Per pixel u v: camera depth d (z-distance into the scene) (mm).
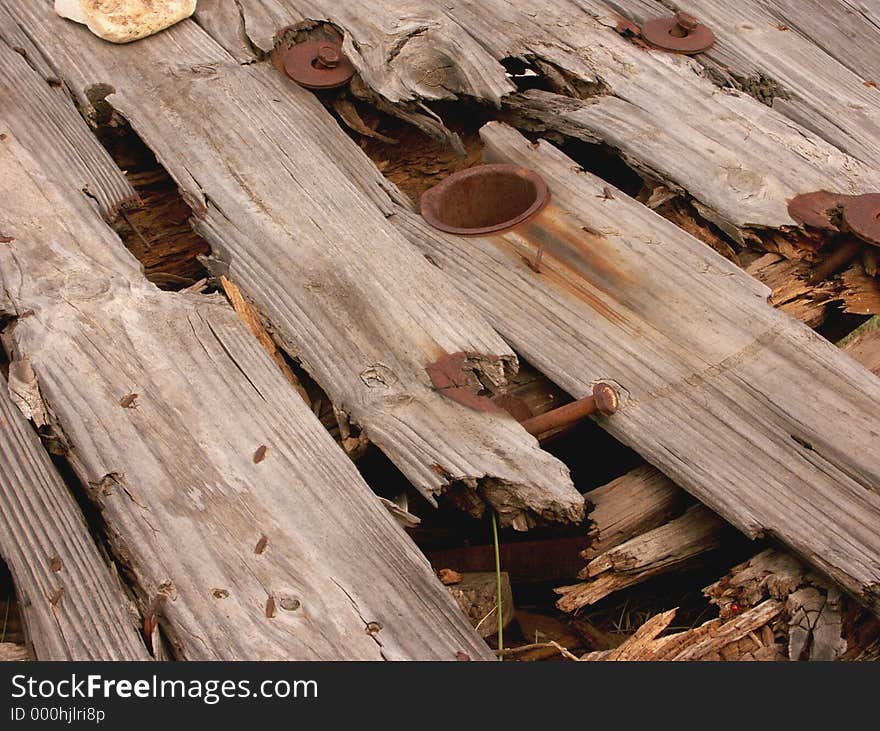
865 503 1579
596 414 1634
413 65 1897
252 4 1962
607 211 1773
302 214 1766
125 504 1568
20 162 1788
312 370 1664
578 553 1651
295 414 1623
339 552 1552
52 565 1543
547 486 1585
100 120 1868
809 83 1931
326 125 1854
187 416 1614
